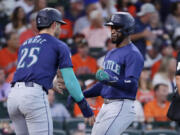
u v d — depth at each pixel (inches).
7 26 1385.3
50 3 1492.4
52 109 1075.9
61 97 1126.4
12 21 1374.3
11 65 1264.8
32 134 625.0
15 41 1270.9
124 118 698.2
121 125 697.6
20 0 1475.1
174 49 1460.4
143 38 1177.4
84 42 1255.5
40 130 622.8
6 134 1014.4
